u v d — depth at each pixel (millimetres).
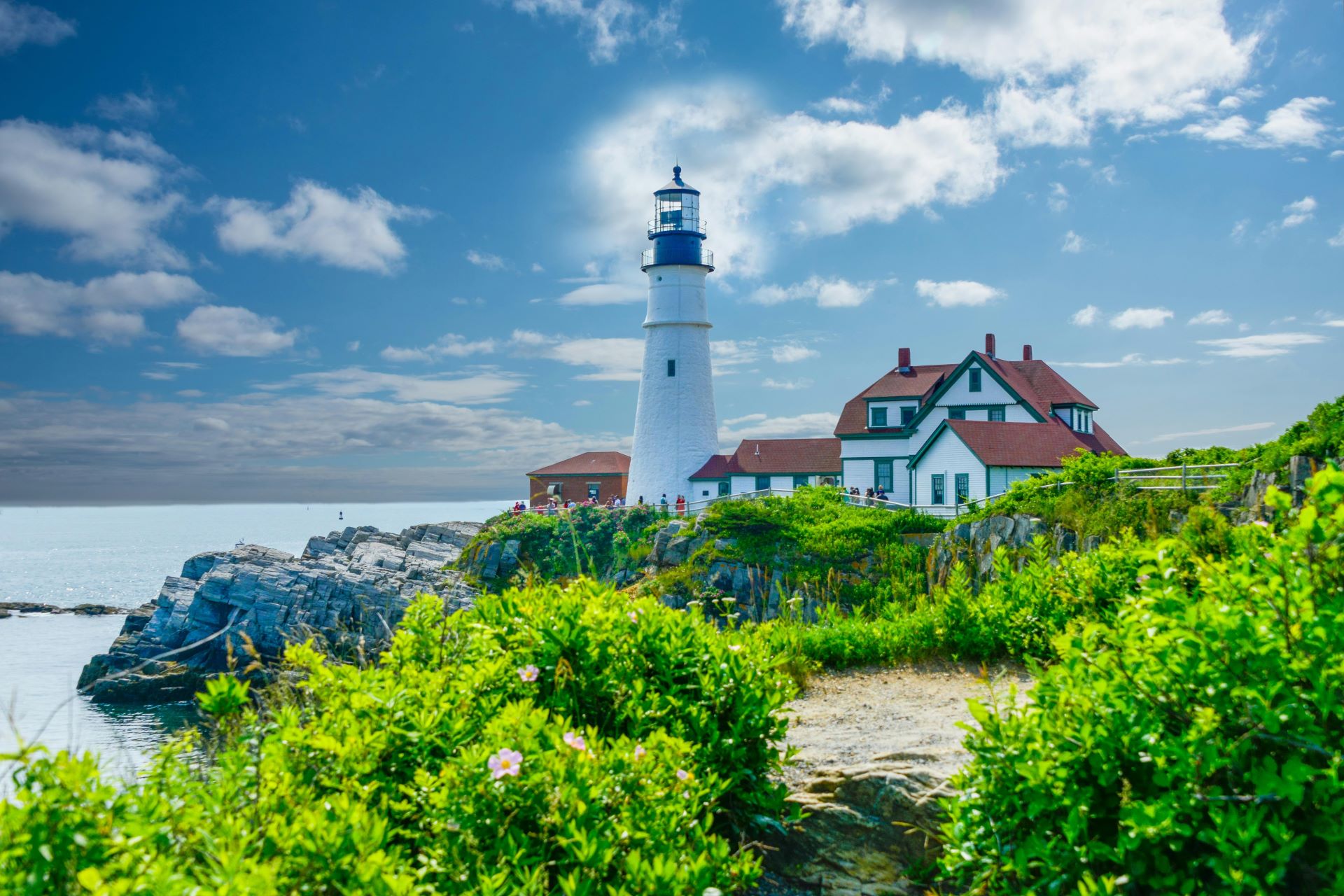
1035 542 13828
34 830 3498
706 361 63469
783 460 60406
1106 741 4789
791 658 11969
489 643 6656
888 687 11320
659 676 6684
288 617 48281
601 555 52094
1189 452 25953
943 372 53562
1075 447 40938
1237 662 4590
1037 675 5703
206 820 4059
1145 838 4555
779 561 38938
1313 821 4285
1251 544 5207
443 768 4719
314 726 5180
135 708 35625
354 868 3805
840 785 6750
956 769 6824
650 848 4500
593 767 4746
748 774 6387
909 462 44781
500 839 4297
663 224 63531
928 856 6223
